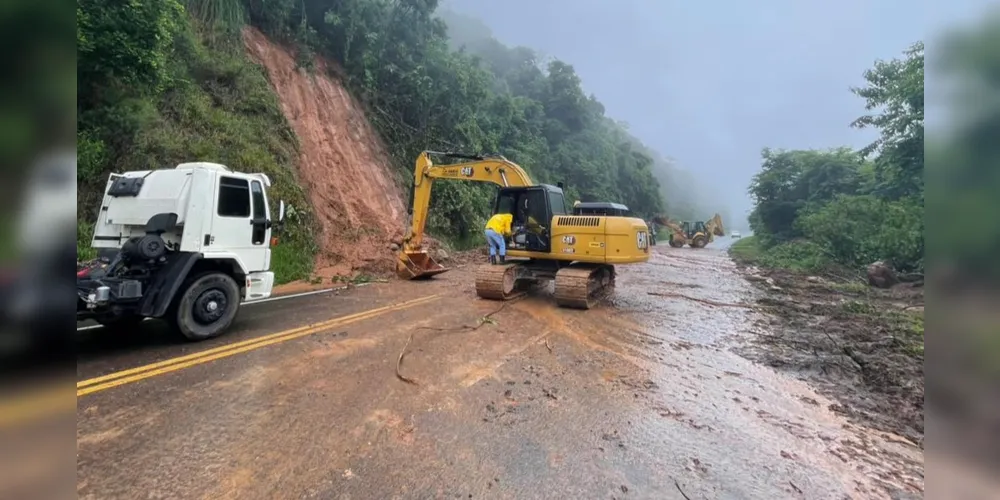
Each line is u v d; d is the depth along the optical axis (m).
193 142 10.95
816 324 8.18
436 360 5.41
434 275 12.88
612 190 48.44
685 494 2.99
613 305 9.37
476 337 6.48
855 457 3.54
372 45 18.95
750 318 8.61
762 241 29.78
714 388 4.89
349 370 4.95
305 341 5.94
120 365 4.85
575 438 3.65
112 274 5.48
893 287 12.91
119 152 9.56
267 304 8.38
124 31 8.98
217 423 3.65
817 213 20.91
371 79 18.45
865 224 16.88
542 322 7.56
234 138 11.95
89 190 9.05
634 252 8.73
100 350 5.37
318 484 2.93
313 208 13.41
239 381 4.52
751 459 3.46
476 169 10.70
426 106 20.84
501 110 32.81
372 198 16.11
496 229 9.68
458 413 4.01
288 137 13.87
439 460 3.25
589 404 4.31
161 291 5.50
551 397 4.45
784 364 5.79
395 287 10.84
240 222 6.51
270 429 3.60
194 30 13.08
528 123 39.44
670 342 6.64
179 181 6.02
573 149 46.38
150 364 4.91
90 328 6.31
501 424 3.83
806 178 28.28
